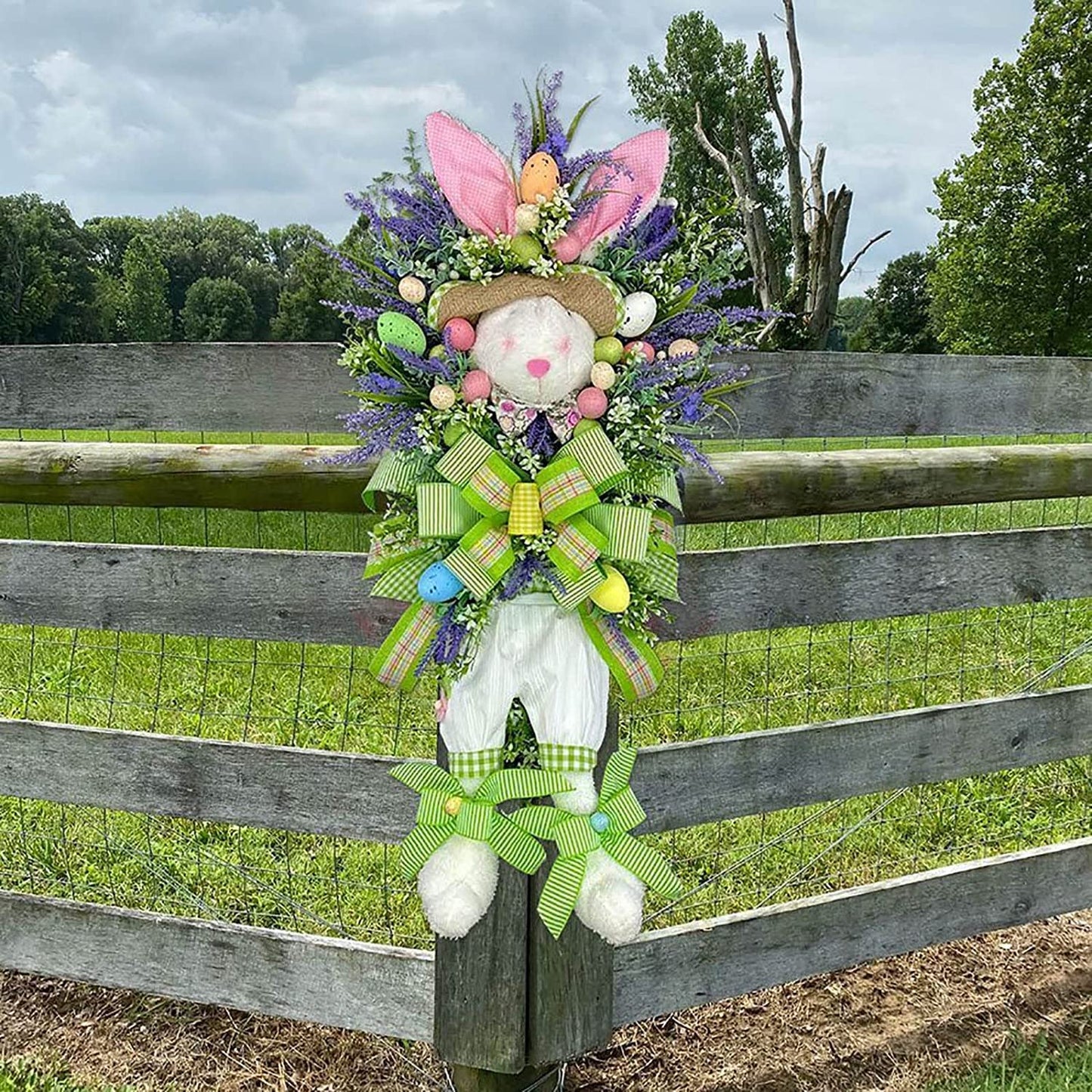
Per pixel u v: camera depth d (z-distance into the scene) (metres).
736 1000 2.56
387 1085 2.26
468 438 1.53
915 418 2.29
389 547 1.70
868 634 4.52
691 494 2.08
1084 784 3.54
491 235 1.51
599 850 1.77
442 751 1.87
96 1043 2.38
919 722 2.35
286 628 2.21
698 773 2.16
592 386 1.53
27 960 2.38
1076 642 4.59
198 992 2.28
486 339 1.48
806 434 2.21
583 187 1.57
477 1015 1.97
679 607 2.14
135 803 2.29
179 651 4.35
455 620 1.62
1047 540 2.42
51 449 2.19
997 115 26.72
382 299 1.60
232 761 2.21
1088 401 2.42
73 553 2.26
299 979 2.20
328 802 2.18
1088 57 24.88
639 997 2.15
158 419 2.21
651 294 1.61
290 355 2.13
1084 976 2.67
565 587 1.57
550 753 1.67
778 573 2.21
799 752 2.24
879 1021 2.50
